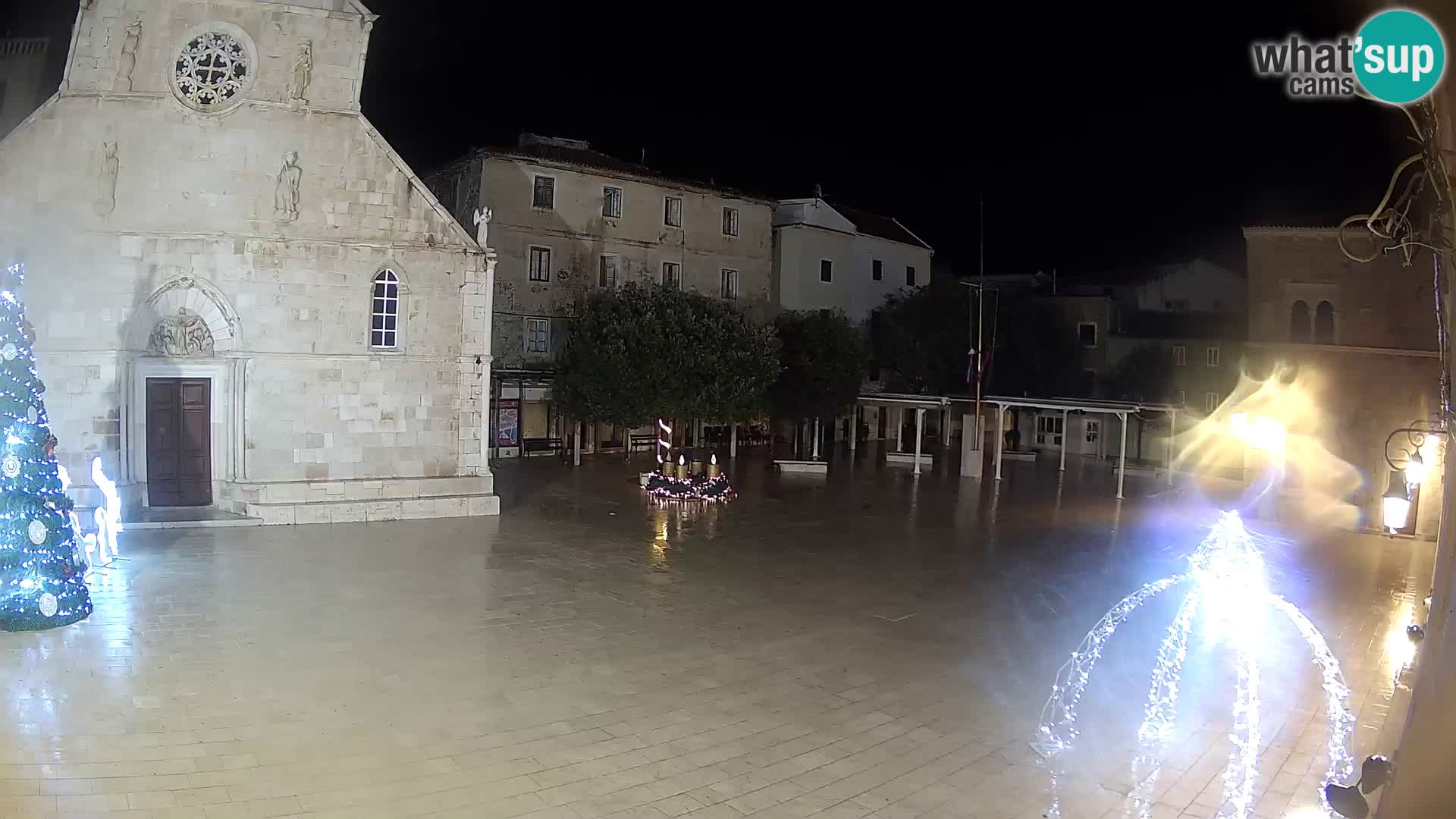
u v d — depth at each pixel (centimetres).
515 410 4578
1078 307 6412
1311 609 2066
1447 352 686
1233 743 1298
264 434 2617
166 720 1209
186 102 2516
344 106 2678
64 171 2422
